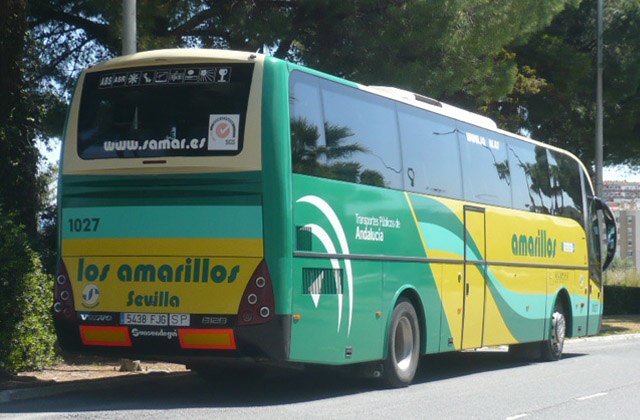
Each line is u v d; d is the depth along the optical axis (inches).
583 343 1124.5
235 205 506.9
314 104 540.7
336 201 551.8
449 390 619.5
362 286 573.3
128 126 528.7
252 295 501.4
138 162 521.0
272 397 569.3
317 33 902.4
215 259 507.5
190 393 585.3
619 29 1429.6
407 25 879.7
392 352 609.9
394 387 622.8
